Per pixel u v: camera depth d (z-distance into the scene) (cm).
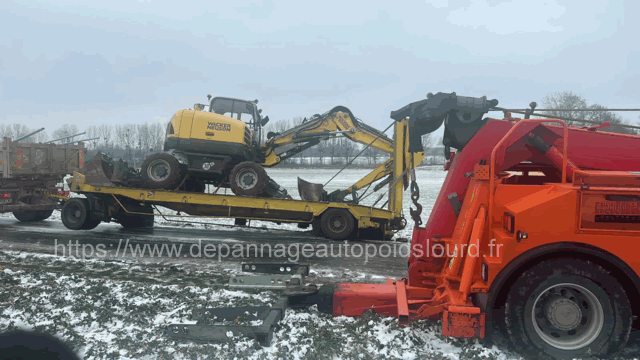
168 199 968
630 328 303
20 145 1102
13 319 402
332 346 342
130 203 1010
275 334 366
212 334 362
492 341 344
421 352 334
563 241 312
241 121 1034
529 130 359
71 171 1273
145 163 977
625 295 303
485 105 386
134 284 537
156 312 428
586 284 308
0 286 510
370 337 358
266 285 488
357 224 980
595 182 311
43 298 465
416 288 402
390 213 961
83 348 341
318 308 411
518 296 317
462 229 351
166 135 1026
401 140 962
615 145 356
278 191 1105
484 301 325
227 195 966
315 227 991
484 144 376
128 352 334
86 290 498
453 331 329
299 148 1107
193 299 473
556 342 316
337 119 1073
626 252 304
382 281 599
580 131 360
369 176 1055
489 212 335
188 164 990
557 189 321
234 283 492
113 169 1010
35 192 1161
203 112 1003
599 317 310
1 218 1265
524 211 316
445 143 413
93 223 1019
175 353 332
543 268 313
